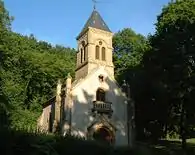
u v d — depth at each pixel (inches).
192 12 1637.6
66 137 627.8
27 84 1957.4
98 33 1659.7
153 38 1638.8
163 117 1477.6
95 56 1621.6
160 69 1400.1
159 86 1392.7
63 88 1589.6
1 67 1604.3
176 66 1327.5
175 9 1707.7
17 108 1658.5
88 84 1485.0
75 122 1397.6
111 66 1638.8
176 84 1323.8
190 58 1326.3
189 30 1365.7
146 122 1636.3
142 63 1589.6
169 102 1396.4
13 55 1790.1
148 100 1530.5
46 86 2119.8
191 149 1309.1
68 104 1406.3
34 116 1790.1
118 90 1550.2
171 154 1107.3
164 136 1675.7
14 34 1987.0
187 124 1331.2
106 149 642.2
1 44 1688.0
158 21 1846.7
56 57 2390.5
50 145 565.9
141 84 1553.9
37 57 2074.3
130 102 1549.0
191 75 1298.0
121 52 2379.4
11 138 531.8
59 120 1466.5
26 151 533.3
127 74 1899.6
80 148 608.7
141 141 1638.8
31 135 564.4
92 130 1413.6
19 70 1891.0
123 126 1501.0
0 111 1366.9
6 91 1577.3
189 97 1298.0
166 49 1380.4
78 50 1733.5
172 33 1408.7
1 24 1699.1
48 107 1800.0
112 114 1492.4
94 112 1448.1
